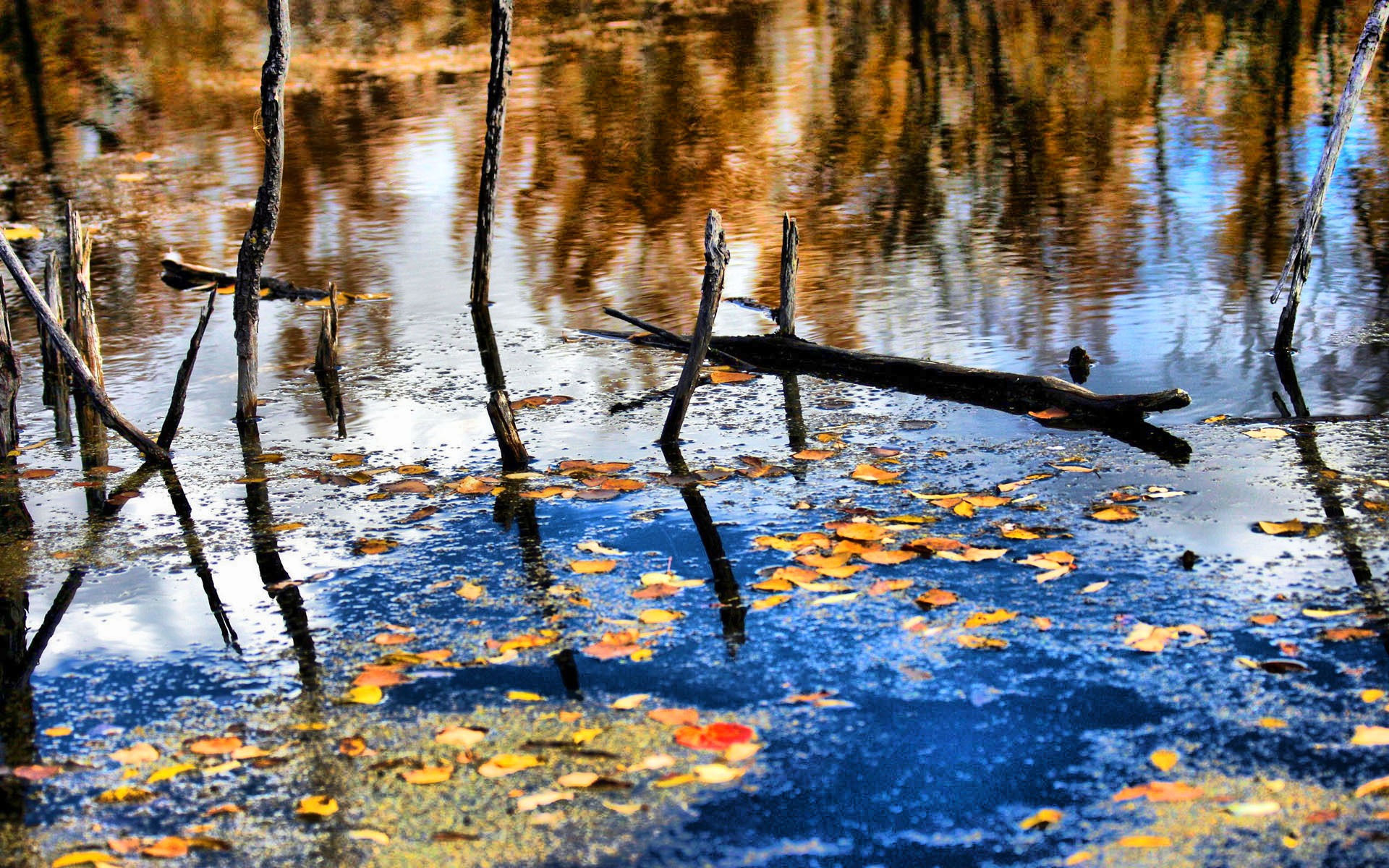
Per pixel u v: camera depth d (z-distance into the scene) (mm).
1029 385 7117
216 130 17094
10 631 4863
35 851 3469
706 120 16688
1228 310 8719
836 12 26422
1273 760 3680
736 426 6973
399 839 3471
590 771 3754
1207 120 15422
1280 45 20406
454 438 6969
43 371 8312
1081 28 23141
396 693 4250
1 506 6211
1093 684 4133
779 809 3570
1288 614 4516
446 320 9383
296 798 3678
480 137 16125
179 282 10578
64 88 20703
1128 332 8352
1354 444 6199
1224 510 5477
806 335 8609
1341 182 12234
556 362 8344
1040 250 10531
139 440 6770
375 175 14258
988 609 4664
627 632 4586
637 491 6031
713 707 4090
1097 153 14078
